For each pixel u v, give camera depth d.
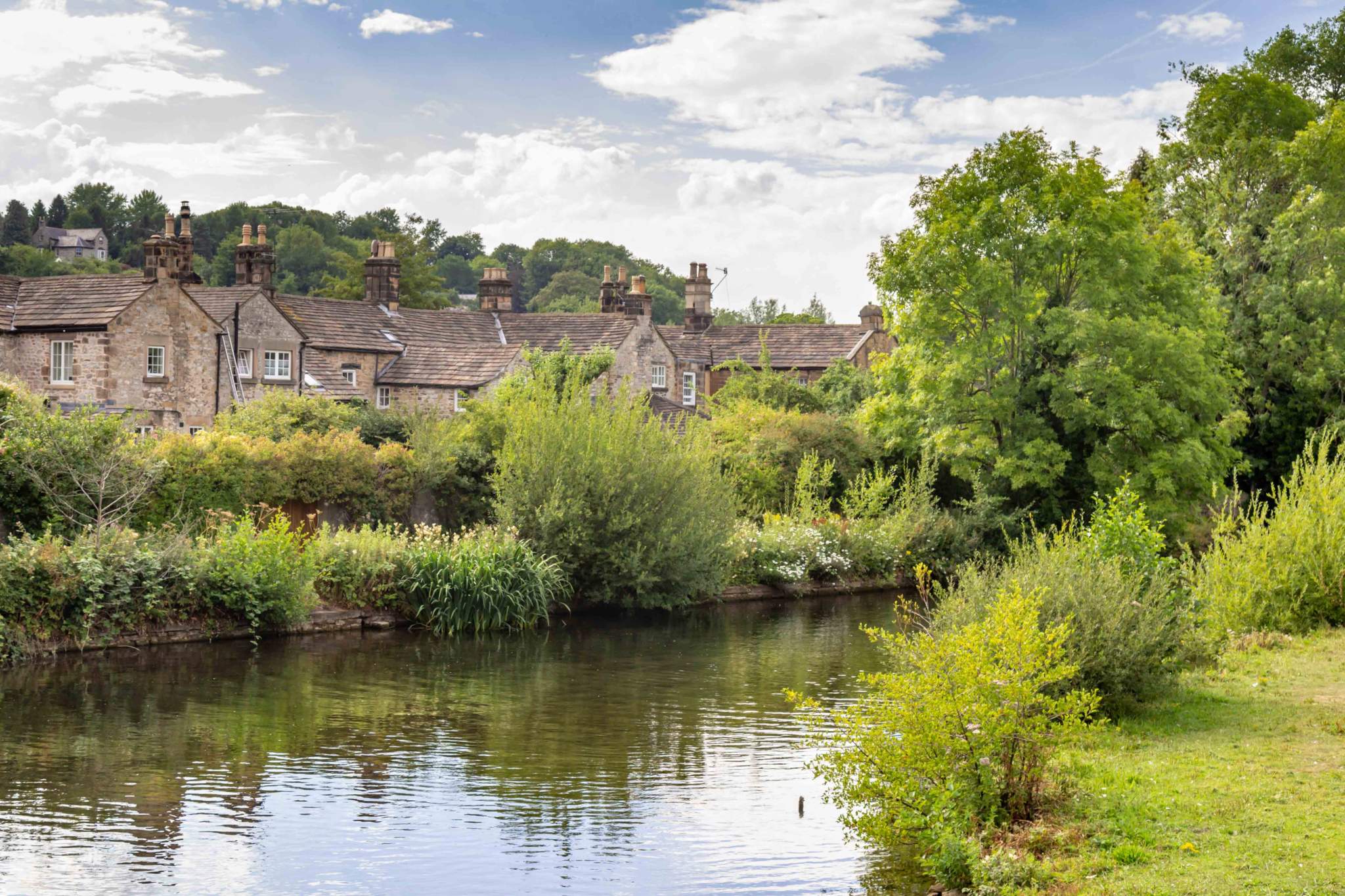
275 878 10.68
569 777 14.04
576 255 161.25
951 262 35.56
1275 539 21.06
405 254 88.69
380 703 18.22
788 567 32.84
